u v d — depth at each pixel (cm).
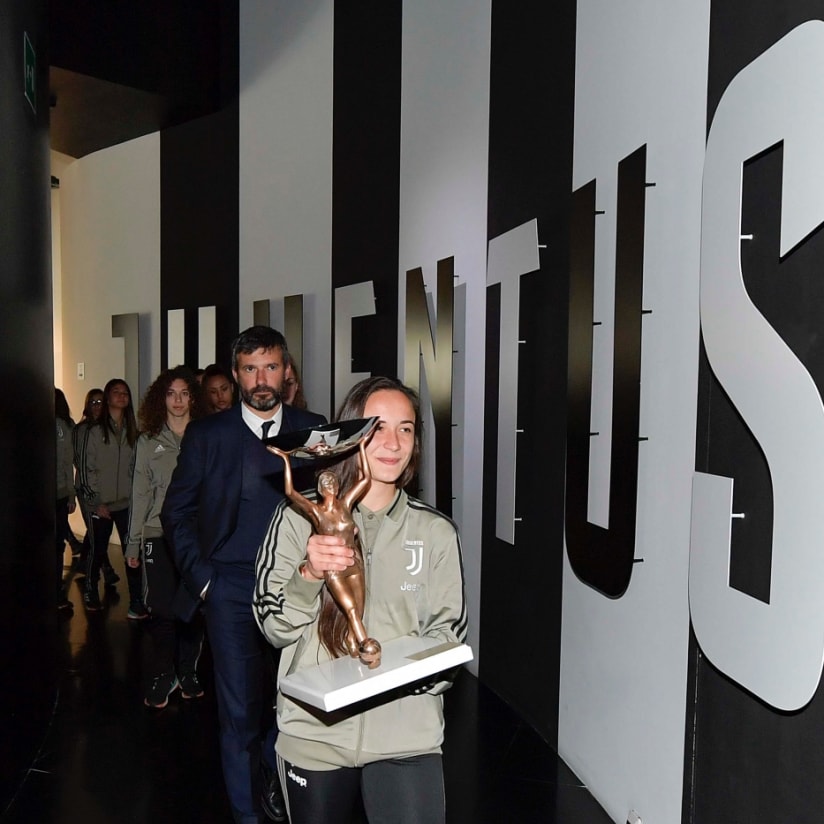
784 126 206
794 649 202
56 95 712
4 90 329
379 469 182
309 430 164
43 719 387
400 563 188
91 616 598
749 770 228
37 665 378
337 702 155
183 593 309
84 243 948
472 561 470
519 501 412
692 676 261
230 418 296
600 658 328
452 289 461
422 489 517
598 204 335
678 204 273
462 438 480
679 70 274
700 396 256
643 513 295
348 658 177
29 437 369
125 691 448
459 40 471
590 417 334
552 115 377
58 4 653
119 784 343
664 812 276
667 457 279
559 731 367
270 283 689
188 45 721
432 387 486
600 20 333
